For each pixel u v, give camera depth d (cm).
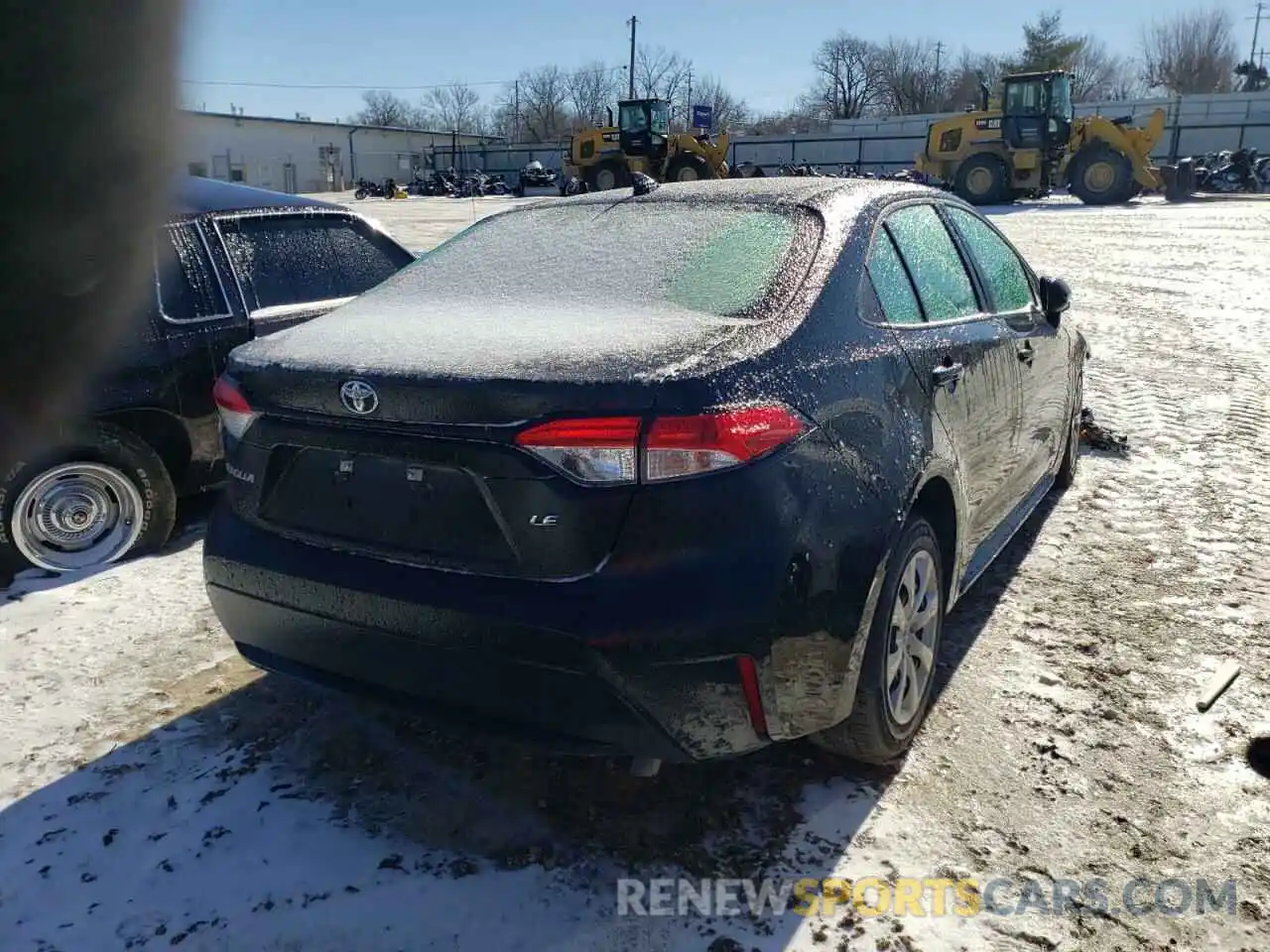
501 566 218
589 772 272
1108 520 454
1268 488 496
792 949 212
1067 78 2673
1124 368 771
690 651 210
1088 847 242
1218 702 303
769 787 265
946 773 270
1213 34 6750
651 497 209
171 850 242
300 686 317
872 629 246
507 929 217
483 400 212
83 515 406
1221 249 1617
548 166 5544
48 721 297
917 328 291
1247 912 221
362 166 5975
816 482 227
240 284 443
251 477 258
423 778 270
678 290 263
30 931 217
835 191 306
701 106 4397
